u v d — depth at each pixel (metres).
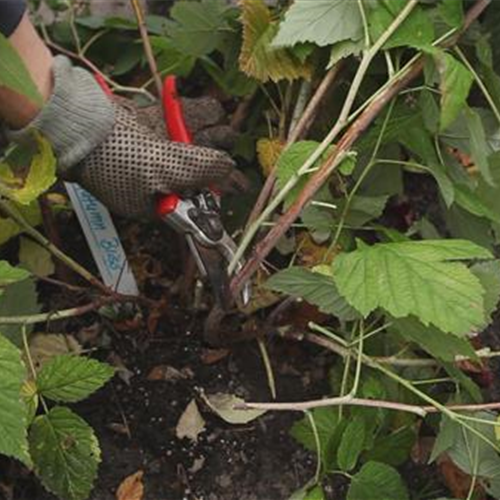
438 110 0.79
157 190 0.81
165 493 0.84
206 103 0.94
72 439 0.73
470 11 0.81
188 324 0.91
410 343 0.83
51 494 0.83
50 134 0.79
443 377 0.85
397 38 0.77
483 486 0.81
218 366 0.89
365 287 0.69
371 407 0.79
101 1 1.10
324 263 0.82
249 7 0.83
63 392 0.73
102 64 1.06
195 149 0.81
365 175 0.87
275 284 0.77
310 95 0.90
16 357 0.62
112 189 0.82
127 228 0.96
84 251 0.95
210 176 0.82
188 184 0.82
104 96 0.81
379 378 0.83
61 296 0.91
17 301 0.81
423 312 0.67
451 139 0.83
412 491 0.85
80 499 0.74
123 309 0.89
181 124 0.86
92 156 0.80
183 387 0.88
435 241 0.72
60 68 0.79
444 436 0.76
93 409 0.87
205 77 1.06
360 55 0.85
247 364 0.89
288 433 0.87
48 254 0.91
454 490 0.84
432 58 0.76
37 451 0.73
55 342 0.85
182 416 0.87
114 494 0.83
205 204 0.82
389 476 0.74
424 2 0.81
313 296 0.77
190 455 0.85
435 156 0.82
